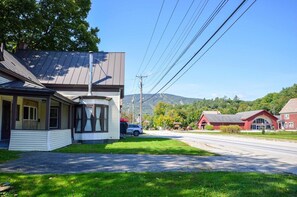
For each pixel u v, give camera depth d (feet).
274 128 287.28
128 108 435.12
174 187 23.94
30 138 48.91
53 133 52.13
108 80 79.15
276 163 40.32
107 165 34.47
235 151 57.47
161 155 45.42
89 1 108.17
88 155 43.57
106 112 74.28
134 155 44.55
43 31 98.84
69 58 87.40
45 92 49.70
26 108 70.18
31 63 82.07
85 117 70.23
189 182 25.63
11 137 48.62
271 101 447.01
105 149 52.19
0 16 72.23
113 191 22.52
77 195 21.65
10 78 56.34
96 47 111.34
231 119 287.48
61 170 30.83
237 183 25.49
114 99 78.43
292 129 280.92
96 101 71.36
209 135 141.08
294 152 58.39
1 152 44.09
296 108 279.49
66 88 76.89
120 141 76.54
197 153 49.42
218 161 40.11
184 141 84.23
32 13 76.02
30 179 26.14
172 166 34.58
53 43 104.94
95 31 115.65
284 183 25.84
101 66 84.94
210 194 22.12
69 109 67.46
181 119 310.24
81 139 69.41
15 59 74.08
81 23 106.52
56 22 99.45
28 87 49.47
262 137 117.39
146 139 87.92
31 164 34.45
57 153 45.68
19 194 22.08
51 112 79.41
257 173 30.48
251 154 52.19
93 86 77.05
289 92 415.64
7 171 29.73
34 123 74.59
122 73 82.64
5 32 79.77
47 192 22.50
